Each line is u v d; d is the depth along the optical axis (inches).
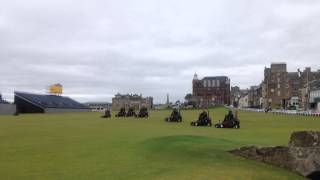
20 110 5551.2
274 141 1200.8
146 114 3378.4
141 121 2544.3
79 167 826.8
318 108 5679.1
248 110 6279.5
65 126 1989.4
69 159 911.7
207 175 754.2
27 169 815.7
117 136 1338.6
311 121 2699.3
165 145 1004.6
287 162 888.9
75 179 735.1
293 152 888.9
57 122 2428.6
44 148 1084.5
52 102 6176.2
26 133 1542.8
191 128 1849.2
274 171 842.8
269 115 4055.1
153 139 1098.1
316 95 6033.5
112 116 3567.9
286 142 1163.9
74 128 1825.8
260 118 3255.4
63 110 6058.1
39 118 3147.1
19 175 767.1
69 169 810.8
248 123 2428.6
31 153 1002.7
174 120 2485.2
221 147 971.3
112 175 757.9
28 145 1152.2
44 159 917.8
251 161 885.8
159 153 936.3
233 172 784.3
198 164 829.8
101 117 3336.6
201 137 1115.9
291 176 834.8
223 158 882.1
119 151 991.0
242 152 913.5
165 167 810.2
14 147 1113.4
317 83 6417.3
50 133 1535.4
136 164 842.8
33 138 1339.8
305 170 885.2
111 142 1160.8
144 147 1013.2
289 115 4074.8
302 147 887.1
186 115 3715.6
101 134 1450.5
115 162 867.4
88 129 1745.8
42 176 758.5
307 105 6476.4
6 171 799.1
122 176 749.9
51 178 743.7
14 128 1845.5
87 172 783.7
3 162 886.4
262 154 897.5
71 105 6663.4
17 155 975.0
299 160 886.4
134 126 1982.0
